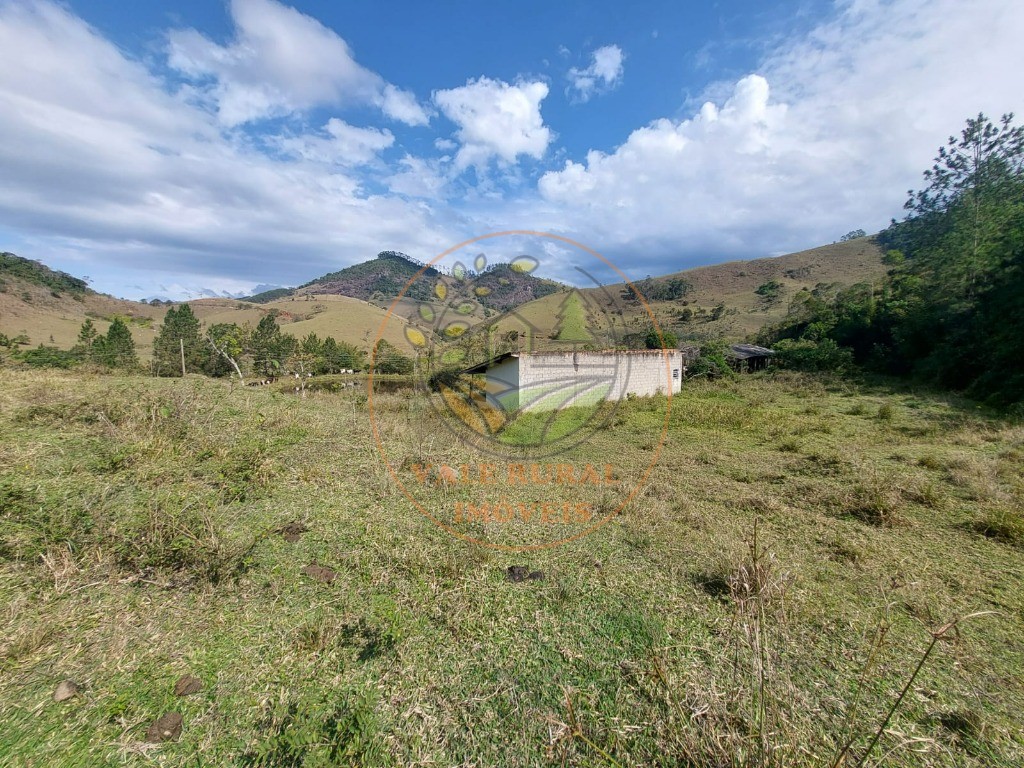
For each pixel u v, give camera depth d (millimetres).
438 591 2340
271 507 3283
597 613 2193
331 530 3016
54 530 2373
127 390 6008
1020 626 2209
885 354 16391
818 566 2834
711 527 3393
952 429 7441
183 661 1745
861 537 3295
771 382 15859
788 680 1754
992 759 1437
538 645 1938
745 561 2516
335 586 2346
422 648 1895
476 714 1558
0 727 1395
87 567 2211
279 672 1714
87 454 3703
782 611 2145
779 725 1452
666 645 1953
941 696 1719
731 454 6055
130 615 1956
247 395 7793
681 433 7730
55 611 1921
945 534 3365
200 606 2074
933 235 17250
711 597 2383
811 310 23219
